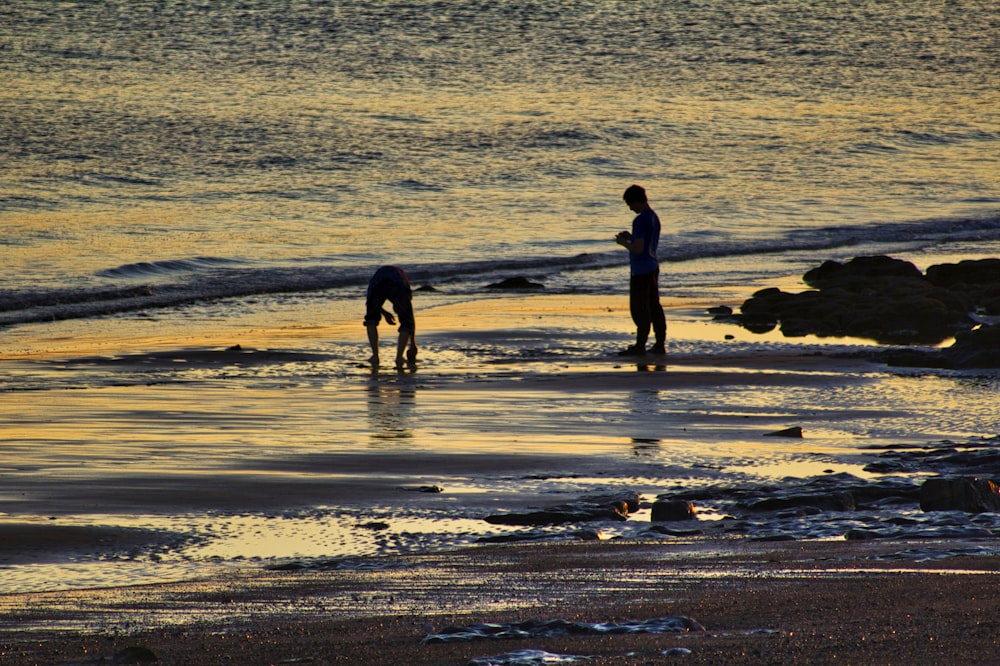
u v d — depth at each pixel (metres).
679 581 25.17
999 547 28.92
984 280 98.44
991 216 160.75
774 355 69.31
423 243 133.75
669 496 38.06
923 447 45.78
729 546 30.09
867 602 21.91
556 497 37.81
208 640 20.95
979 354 65.06
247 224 146.50
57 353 70.75
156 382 60.69
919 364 65.31
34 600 25.17
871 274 102.25
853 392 57.91
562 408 53.75
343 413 52.31
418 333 78.12
